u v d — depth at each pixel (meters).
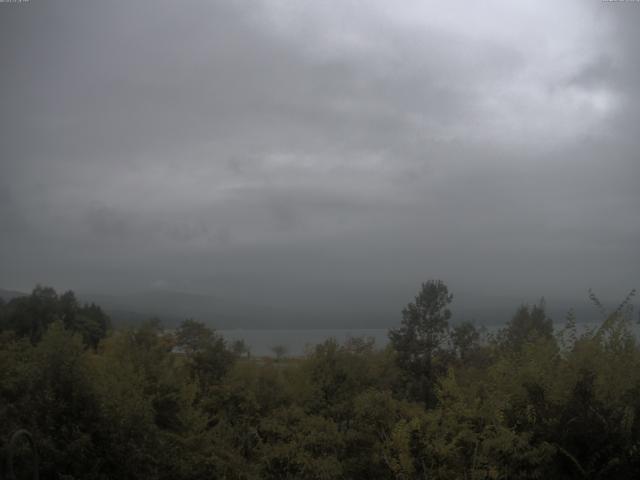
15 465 9.15
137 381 13.19
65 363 10.58
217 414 16.64
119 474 10.34
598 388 9.71
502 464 9.80
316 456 13.84
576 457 9.29
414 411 13.32
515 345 16.12
